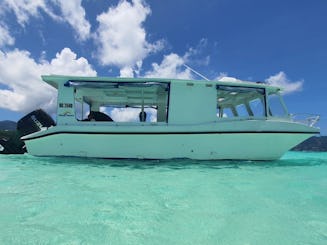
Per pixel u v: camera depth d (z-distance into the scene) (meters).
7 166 7.25
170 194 4.10
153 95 11.25
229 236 2.51
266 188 4.70
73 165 7.54
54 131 8.76
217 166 7.73
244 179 5.61
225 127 8.63
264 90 9.46
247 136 8.70
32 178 5.39
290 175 6.28
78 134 8.70
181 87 9.02
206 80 9.07
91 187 4.54
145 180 5.32
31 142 9.05
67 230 2.58
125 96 11.52
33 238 2.38
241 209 3.37
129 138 8.66
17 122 10.58
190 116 8.94
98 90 10.28
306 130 8.84
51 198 3.74
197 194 4.14
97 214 3.07
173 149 8.66
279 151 8.93
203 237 2.48
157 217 3.01
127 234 2.52
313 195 4.18
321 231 2.68
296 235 2.56
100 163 8.02
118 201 3.64
